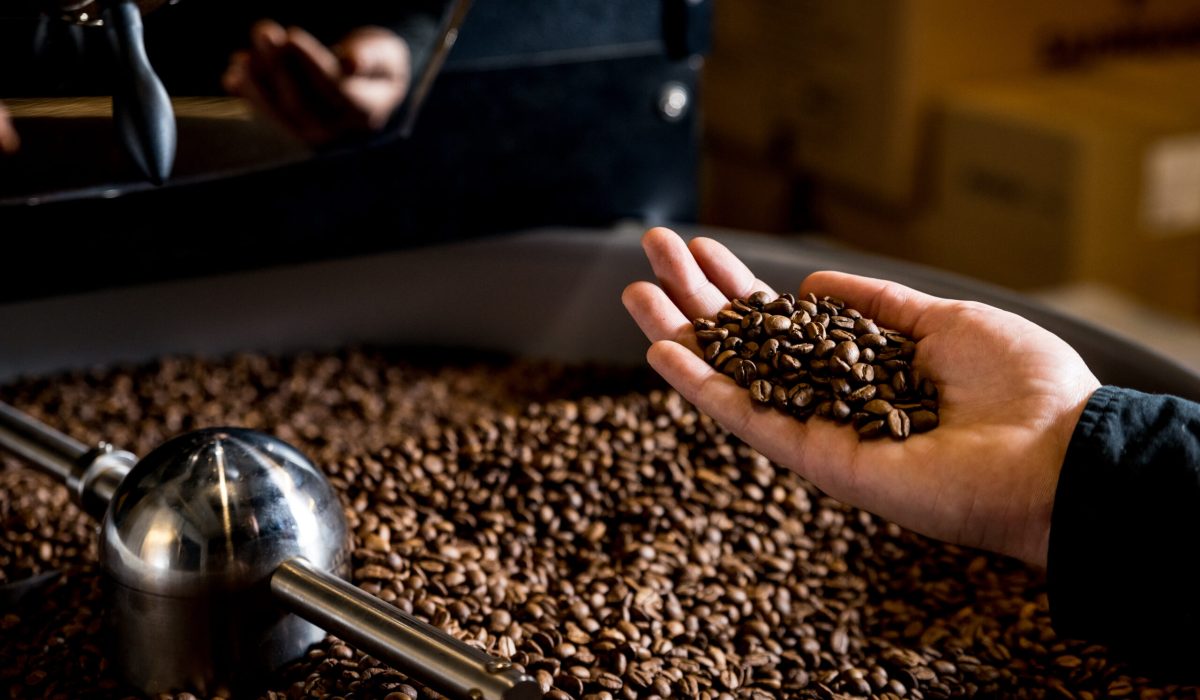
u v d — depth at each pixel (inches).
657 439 29.7
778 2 55.4
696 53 35.1
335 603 22.4
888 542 28.6
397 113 26.2
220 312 34.7
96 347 34.2
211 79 23.1
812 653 25.4
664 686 24.0
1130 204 46.4
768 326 25.3
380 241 34.8
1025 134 46.9
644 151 35.9
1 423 26.3
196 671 23.4
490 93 34.0
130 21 21.5
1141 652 22.5
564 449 29.4
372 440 32.1
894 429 23.7
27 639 25.6
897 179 51.4
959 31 49.8
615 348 35.3
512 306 35.5
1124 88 49.4
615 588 26.2
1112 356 28.1
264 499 23.3
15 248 32.5
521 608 25.7
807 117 55.5
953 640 26.1
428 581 25.7
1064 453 23.1
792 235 59.4
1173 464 22.0
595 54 34.4
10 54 21.5
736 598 26.4
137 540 23.0
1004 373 24.1
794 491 29.0
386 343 36.0
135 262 33.4
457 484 28.4
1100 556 22.2
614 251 34.7
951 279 30.7
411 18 24.8
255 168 25.1
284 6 23.2
